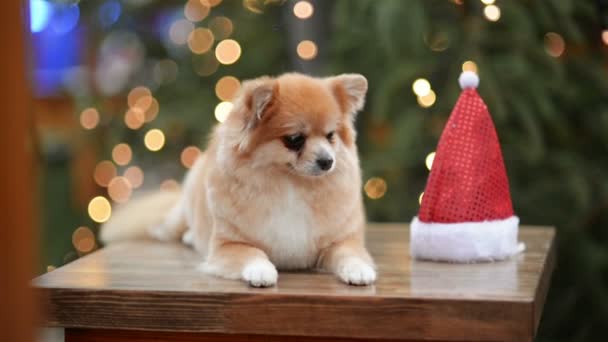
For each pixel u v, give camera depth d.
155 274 2.08
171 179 4.05
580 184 3.21
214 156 2.21
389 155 3.30
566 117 3.48
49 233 3.86
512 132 3.32
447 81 3.27
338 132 2.12
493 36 3.25
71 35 4.34
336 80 2.16
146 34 4.09
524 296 1.75
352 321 1.78
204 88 3.83
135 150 3.81
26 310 0.99
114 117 3.80
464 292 1.80
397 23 3.08
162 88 3.85
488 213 2.21
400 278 1.99
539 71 3.27
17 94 0.96
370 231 2.83
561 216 3.35
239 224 2.07
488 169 2.22
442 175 2.22
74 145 3.96
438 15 3.40
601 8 3.38
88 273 2.10
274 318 1.81
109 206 3.54
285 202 2.05
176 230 2.64
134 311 1.87
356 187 2.17
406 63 3.27
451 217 2.20
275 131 2.00
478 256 2.19
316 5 3.63
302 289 1.85
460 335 1.74
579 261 3.38
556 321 3.47
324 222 2.09
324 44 3.66
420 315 1.75
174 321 1.85
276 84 2.03
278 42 3.79
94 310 1.88
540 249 2.41
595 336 3.53
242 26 3.79
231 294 1.82
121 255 2.41
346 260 1.99
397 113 3.39
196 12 3.88
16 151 0.96
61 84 4.25
